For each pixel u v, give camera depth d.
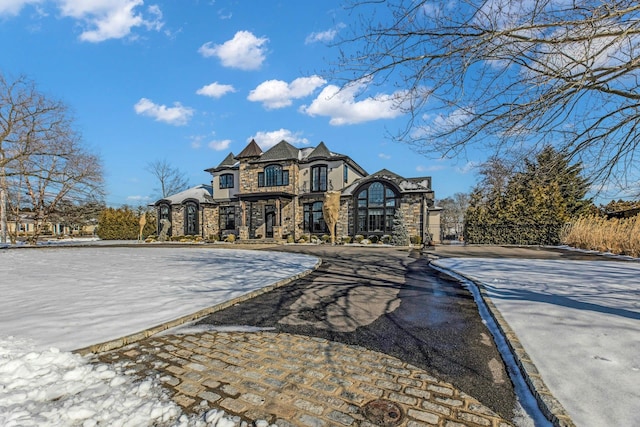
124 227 36.75
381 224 22.25
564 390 2.60
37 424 2.16
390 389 2.80
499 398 2.66
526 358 3.18
